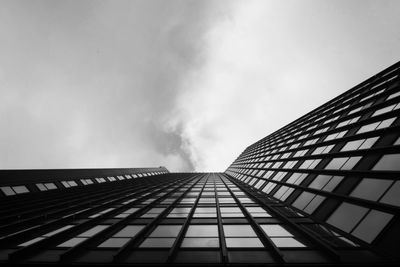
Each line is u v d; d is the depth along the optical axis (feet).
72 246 34.32
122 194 87.56
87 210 55.06
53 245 34.76
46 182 102.73
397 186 31.37
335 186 44.14
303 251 30.12
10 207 66.80
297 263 26.68
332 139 66.69
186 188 107.14
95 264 28.19
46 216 51.70
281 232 38.09
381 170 36.42
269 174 93.56
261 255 30.55
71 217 49.16
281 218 44.68
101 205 61.77
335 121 80.38
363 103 73.72
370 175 38.19
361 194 36.06
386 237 26.55
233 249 32.48
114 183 141.08
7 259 30.12
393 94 61.82
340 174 46.37
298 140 100.53
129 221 47.67
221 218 48.88
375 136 47.47
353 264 24.98
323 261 27.12
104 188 112.88
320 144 71.31
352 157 47.91
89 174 141.69
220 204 64.08
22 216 54.13
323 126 87.35
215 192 89.15
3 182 82.79
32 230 40.32
